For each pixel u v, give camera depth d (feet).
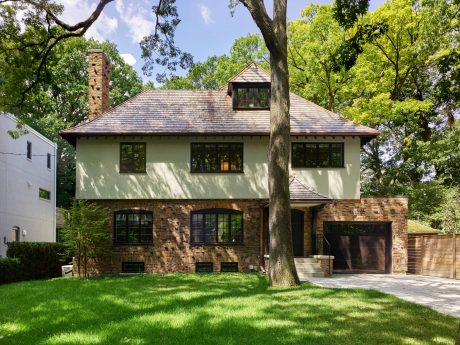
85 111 136.87
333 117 69.97
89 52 73.20
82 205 60.85
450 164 94.22
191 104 72.33
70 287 40.29
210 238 65.87
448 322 25.40
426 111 91.66
